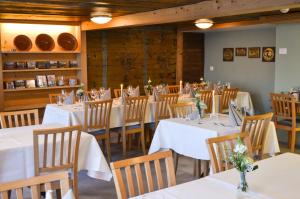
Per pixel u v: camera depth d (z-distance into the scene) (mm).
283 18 6449
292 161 2453
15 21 6203
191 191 1936
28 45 6547
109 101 4797
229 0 4320
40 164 3039
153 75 8789
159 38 8766
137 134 5695
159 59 8844
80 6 4949
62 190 1834
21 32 6477
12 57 6469
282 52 7113
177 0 4523
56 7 5027
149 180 2088
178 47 9016
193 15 4852
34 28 6613
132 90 6203
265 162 2432
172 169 2156
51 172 2949
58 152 3109
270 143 3961
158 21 5434
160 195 1888
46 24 6551
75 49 7047
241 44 8766
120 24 6199
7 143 3055
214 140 2445
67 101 5426
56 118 5020
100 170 3312
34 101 6840
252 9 4098
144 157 2084
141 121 5223
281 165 2363
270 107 8266
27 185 1766
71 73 7258
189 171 4512
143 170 4305
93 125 4766
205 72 9734
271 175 2168
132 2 4648
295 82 6945
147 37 8555
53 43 6773
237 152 1907
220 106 6566
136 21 5855
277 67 7227
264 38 8234
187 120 4102
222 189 1957
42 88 6695
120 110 5105
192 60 9516
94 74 7816
